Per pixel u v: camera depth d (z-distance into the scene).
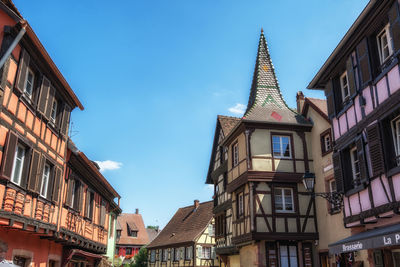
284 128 17.70
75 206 14.37
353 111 11.42
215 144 25.08
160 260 38.22
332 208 15.43
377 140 9.86
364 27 10.72
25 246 10.62
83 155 13.72
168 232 40.28
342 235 14.59
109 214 21.52
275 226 16.23
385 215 9.64
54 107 12.66
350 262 13.41
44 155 11.14
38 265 11.63
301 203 16.75
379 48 10.57
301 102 20.55
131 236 53.06
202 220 34.44
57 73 11.53
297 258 16.30
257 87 19.66
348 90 11.73
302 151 17.47
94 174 16.03
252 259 16.70
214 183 24.88
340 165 12.04
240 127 17.98
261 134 17.42
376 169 9.84
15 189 9.15
